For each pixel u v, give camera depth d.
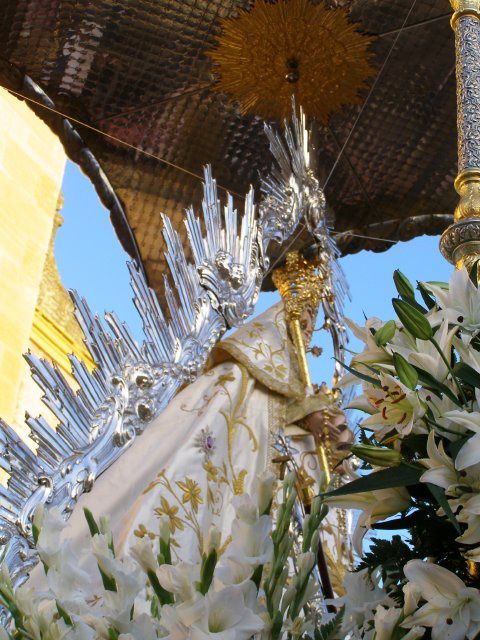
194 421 4.50
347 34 6.05
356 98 6.22
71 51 5.89
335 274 5.79
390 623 2.26
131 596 2.21
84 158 6.14
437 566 2.27
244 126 6.22
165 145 6.22
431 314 2.68
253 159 6.28
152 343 4.36
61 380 3.98
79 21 5.82
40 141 8.97
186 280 4.69
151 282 6.25
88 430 3.96
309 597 2.39
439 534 2.51
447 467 2.35
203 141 6.23
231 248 5.02
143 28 5.90
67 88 5.99
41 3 5.71
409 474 2.43
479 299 2.65
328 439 4.67
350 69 6.13
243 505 2.24
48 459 3.81
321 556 3.92
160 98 6.09
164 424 4.46
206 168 5.17
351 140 6.35
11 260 8.20
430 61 6.14
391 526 2.53
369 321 2.70
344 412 5.11
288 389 4.76
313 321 5.44
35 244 8.48
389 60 6.13
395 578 2.55
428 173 6.41
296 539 4.21
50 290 8.81
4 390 7.55
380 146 6.37
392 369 2.54
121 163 6.21
